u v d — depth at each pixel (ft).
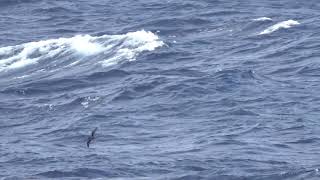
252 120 478.59
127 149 442.91
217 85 537.24
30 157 433.89
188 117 491.31
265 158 420.36
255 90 528.63
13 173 410.72
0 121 508.53
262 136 453.99
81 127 483.10
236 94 522.06
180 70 581.94
